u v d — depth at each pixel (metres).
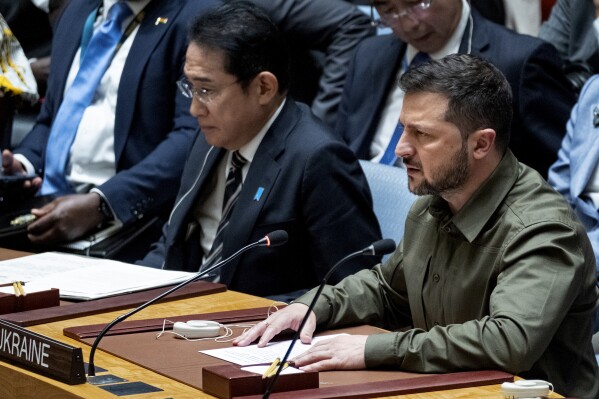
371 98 11.51
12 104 12.49
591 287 6.78
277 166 8.88
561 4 12.55
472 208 6.71
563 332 6.73
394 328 7.63
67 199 11.08
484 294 6.68
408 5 10.69
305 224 8.84
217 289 8.16
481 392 5.73
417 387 5.72
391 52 11.45
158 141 11.80
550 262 6.39
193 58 8.85
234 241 8.90
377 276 7.59
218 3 11.73
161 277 8.39
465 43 10.93
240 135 9.01
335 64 12.92
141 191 11.31
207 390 5.64
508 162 6.74
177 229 9.59
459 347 6.14
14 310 7.48
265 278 8.90
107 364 6.26
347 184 8.90
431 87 6.54
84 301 7.82
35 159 12.55
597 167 10.10
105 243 11.03
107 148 11.95
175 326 6.89
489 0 12.76
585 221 9.98
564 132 10.93
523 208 6.60
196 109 8.98
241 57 8.76
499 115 6.61
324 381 6.00
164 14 11.80
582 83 12.36
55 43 12.56
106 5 12.20
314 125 9.07
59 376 5.84
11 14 15.40
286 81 9.07
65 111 12.14
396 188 9.38
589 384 6.87
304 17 13.04
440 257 6.96
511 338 6.11
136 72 11.70
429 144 6.54
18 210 11.48
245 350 6.54
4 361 6.22
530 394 5.53
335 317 7.27
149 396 5.57
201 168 9.57
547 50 10.91
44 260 9.12
